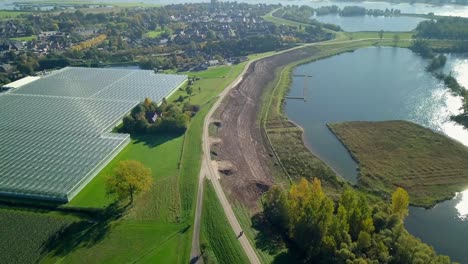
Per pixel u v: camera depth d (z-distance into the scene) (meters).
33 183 163.25
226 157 195.88
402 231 127.31
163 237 138.25
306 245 129.50
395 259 119.50
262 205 161.38
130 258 129.00
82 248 133.62
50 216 148.88
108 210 151.75
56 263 127.25
